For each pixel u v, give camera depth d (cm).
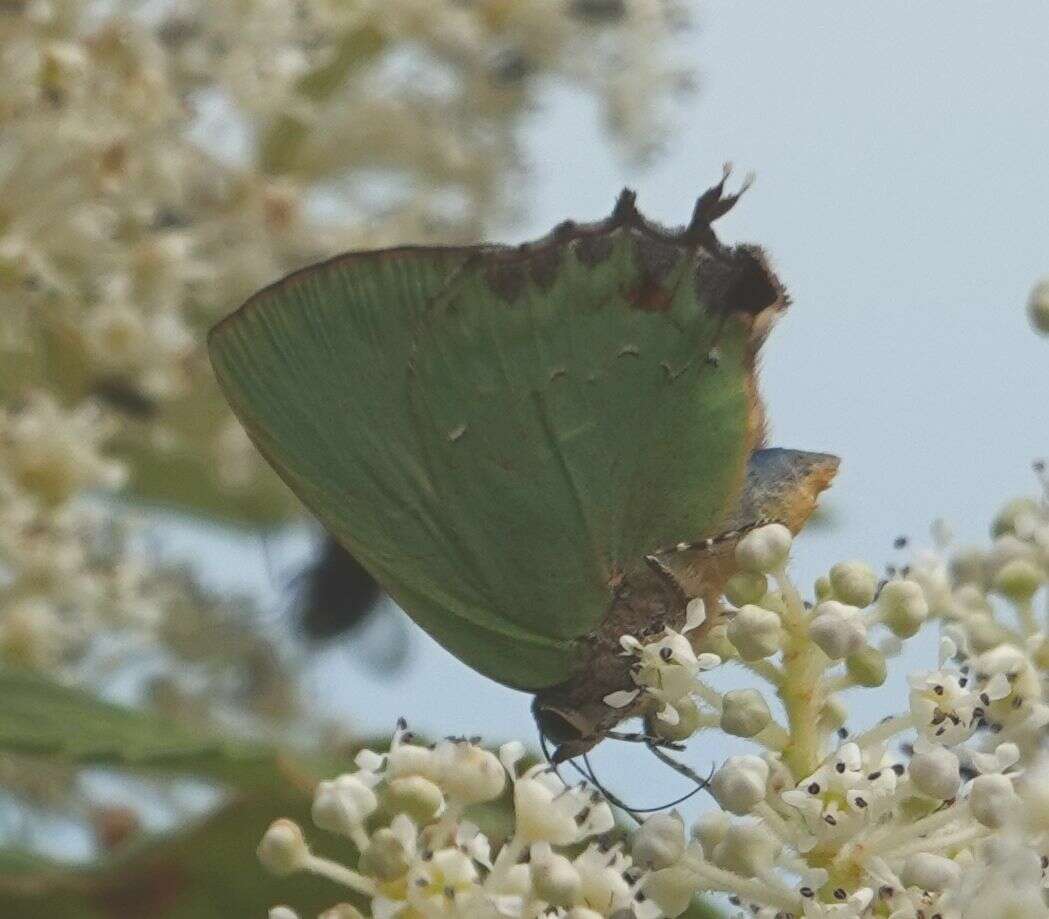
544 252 48
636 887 47
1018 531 48
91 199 53
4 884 50
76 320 54
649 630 48
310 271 48
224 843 50
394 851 47
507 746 47
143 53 53
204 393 55
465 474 48
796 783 47
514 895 47
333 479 48
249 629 55
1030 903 46
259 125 55
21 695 50
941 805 47
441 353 48
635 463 48
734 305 48
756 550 47
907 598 47
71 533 54
